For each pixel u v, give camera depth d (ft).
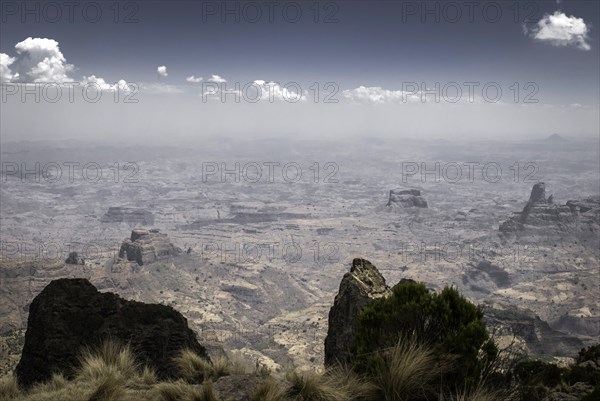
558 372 32.89
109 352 38.42
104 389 31.50
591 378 32.30
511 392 29.58
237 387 31.22
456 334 30.19
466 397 27.84
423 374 28.91
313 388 29.43
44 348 46.34
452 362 29.17
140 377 35.99
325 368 32.89
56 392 32.19
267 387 29.48
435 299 32.37
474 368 28.78
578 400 29.40
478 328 29.68
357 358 31.65
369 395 29.40
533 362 32.89
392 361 29.63
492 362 29.96
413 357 29.48
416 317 32.27
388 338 32.17
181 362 38.19
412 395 28.96
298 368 32.09
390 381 29.07
